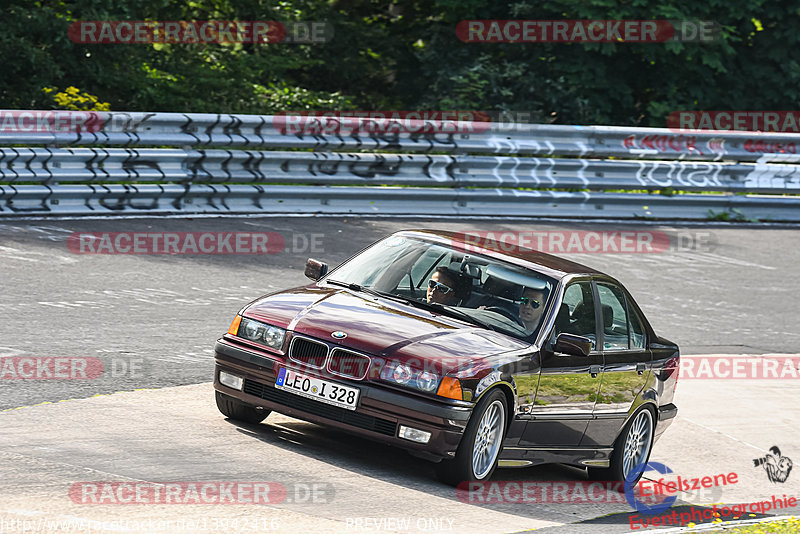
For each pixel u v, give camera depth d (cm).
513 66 7306
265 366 2036
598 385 2283
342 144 5025
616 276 4528
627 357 2392
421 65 7906
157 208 4434
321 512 1672
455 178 5312
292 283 3684
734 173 6059
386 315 2095
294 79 8025
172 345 2784
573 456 2295
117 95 6275
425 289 2223
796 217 6197
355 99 8069
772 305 4462
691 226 5797
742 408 3231
